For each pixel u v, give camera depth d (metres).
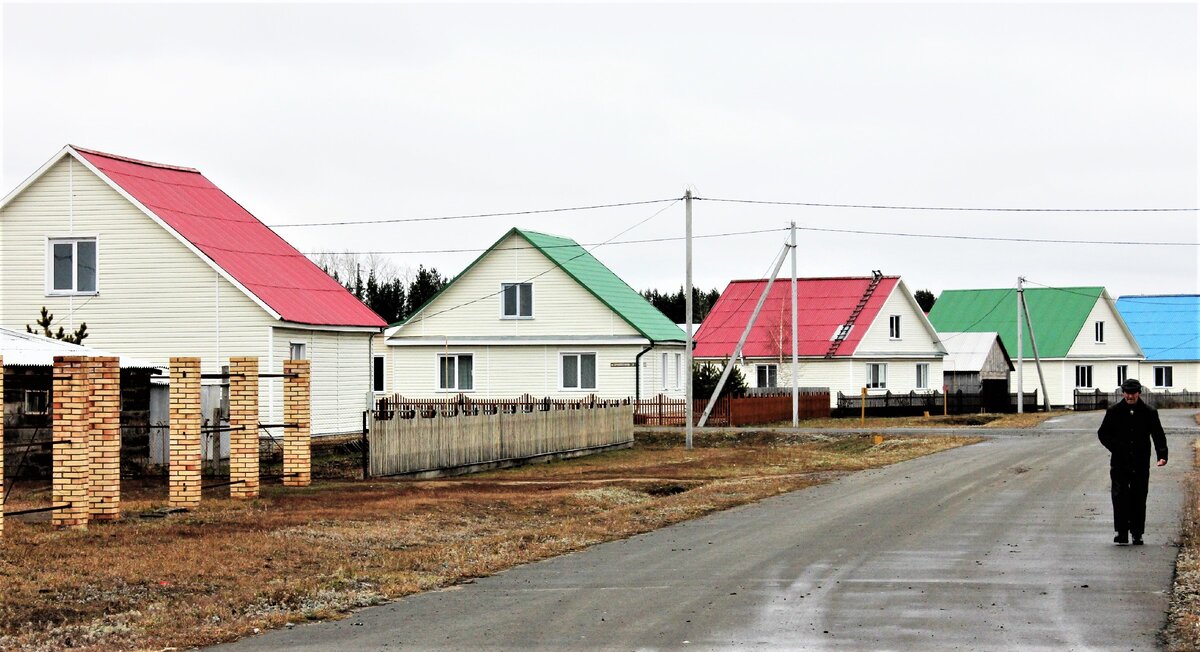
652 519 19.69
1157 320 84.88
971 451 34.06
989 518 19.00
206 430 21.78
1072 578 13.48
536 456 32.03
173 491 20.89
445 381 53.12
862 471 28.56
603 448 36.50
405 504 20.94
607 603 12.51
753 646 10.41
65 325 35.25
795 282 48.94
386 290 94.25
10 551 15.43
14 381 25.70
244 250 36.66
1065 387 78.62
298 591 13.38
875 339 64.44
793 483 25.47
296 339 35.16
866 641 10.53
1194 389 81.69
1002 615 11.54
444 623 11.70
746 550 16.03
